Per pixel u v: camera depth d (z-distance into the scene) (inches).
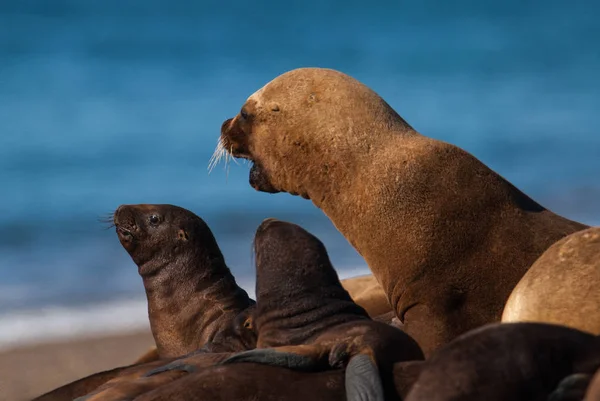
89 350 1952.5
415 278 1215.6
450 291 1198.3
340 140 1291.8
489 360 737.0
